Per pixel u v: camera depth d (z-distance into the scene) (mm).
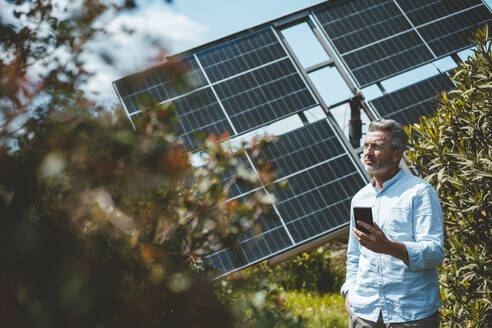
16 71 1013
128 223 1030
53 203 953
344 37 6031
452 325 3271
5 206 908
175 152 1156
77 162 978
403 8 6363
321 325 5445
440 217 2330
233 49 6004
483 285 3191
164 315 1119
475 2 6336
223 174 4555
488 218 3215
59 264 897
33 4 1085
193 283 1173
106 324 953
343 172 5227
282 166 5258
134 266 1071
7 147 957
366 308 2455
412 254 2150
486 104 3248
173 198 1239
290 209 5000
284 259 4730
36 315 843
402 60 5828
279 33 6160
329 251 8055
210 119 5395
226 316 1172
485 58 3328
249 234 4754
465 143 3379
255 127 5375
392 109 5457
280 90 5660
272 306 1594
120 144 993
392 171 2547
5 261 860
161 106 1229
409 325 2281
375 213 2525
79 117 996
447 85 5641
